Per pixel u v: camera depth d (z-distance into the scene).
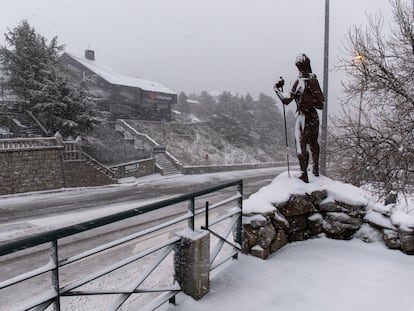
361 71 7.38
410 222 5.20
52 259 2.30
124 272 5.74
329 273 4.44
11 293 5.08
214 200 14.08
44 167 16.91
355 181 7.55
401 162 6.67
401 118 6.84
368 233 5.61
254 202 5.18
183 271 3.65
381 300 3.79
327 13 11.75
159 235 8.23
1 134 19.30
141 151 25.70
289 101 5.80
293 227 5.63
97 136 24.97
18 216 10.98
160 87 42.47
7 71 22.30
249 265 4.59
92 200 14.37
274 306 3.61
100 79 33.69
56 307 2.33
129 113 35.72
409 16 6.96
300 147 5.96
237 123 47.34
